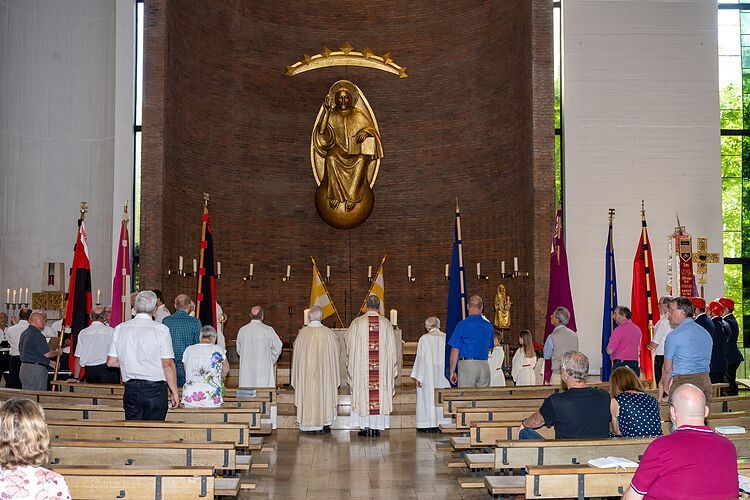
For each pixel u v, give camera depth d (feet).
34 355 39.50
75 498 17.85
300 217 67.21
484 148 62.75
